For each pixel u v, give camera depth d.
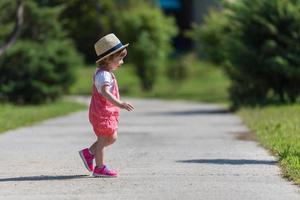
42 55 58.00
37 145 25.55
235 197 14.66
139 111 50.66
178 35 106.81
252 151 22.58
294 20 45.66
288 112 36.53
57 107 53.22
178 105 61.69
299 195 14.80
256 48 46.56
